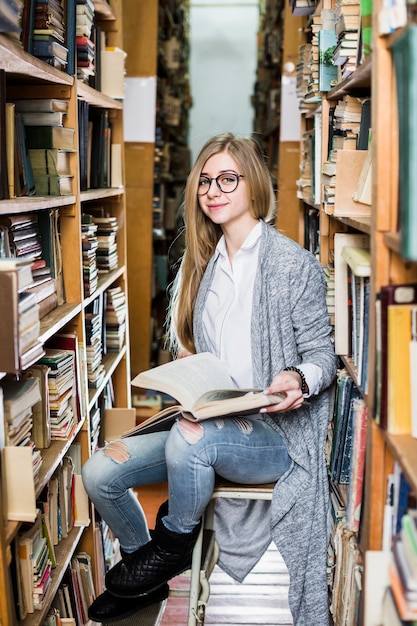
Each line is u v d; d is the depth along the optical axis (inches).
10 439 62.4
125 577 72.7
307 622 76.8
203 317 85.0
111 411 117.3
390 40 49.9
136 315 184.1
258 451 74.3
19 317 57.0
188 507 70.6
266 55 254.4
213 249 86.3
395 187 53.4
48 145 82.7
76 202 89.7
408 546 43.9
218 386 74.6
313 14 109.6
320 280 79.3
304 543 75.9
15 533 60.2
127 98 173.5
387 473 57.3
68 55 87.0
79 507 88.7
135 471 74.9
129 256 181.9
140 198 178.9
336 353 78.3
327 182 92.3
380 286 54.7
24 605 67.8
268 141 268.4
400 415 53.3
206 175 80.7
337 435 77.9
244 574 84.0
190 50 375.2
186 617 95.1
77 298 90.5
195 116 381.4
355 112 80.0
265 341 78.1
